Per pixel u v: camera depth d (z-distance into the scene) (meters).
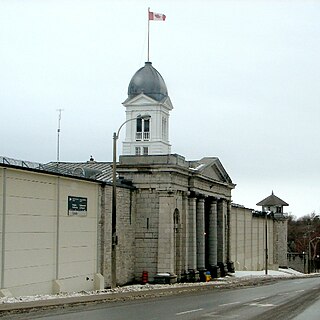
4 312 23.70
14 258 33.41
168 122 87.25
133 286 46.84
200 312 25.59
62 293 36.81
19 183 34.06
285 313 26.17
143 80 84.44
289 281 64.50
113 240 39.94
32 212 35.47
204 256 64.25
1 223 32.19
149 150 83.81
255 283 57.59
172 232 54.03
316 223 196.00
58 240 38.69
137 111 84.50
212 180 66.31
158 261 53.28
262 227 108.56
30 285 35.06
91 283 43.72
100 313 24.20
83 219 42.62
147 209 53.88
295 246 175.62
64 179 39.56
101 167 62.59
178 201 56.41
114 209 39.88
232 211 86.00
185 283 54.25
